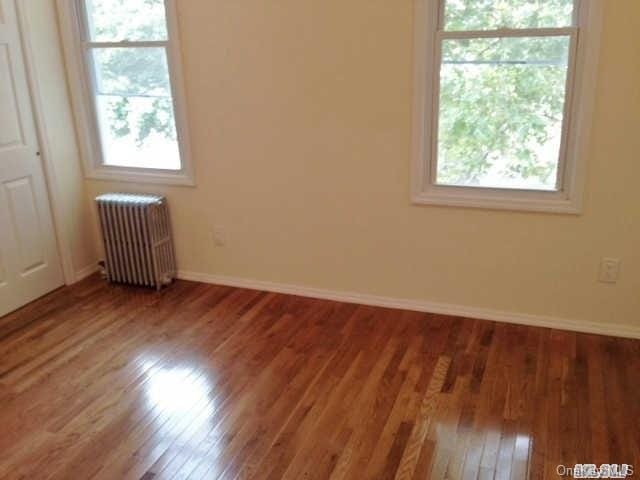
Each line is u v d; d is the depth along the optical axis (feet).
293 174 10.71
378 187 10.22
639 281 9.28
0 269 10.73
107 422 7.86
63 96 11.62
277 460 7.09
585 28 8.45
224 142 10.97
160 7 10.64
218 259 11.93
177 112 11.07
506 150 9.53
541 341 9.53
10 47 10.50
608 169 8.87
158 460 7.14
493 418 7.72
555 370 8.71
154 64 11.07
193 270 12.25
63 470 7.03
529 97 9.14
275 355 9.36
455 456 7.06
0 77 10.38
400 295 10.77
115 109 11.77
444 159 9.89
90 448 7.39
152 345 9.78
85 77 11.61
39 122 11.18
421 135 9.64
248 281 11.83
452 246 10.13
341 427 7.63
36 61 10.98
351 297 11.10
